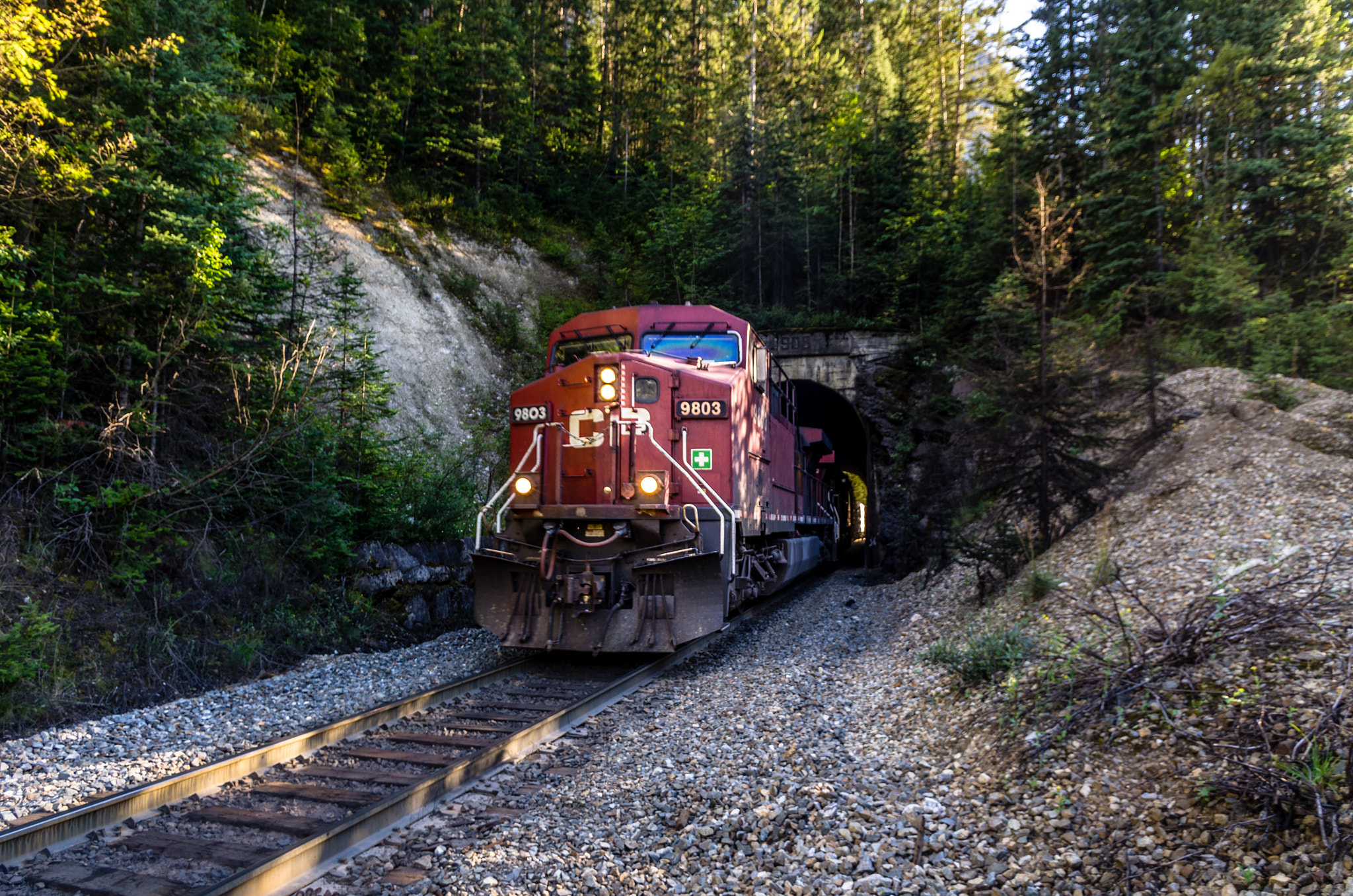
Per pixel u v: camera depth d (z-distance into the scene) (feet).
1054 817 12.71
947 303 72.38
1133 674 15.56
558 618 29.09
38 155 26.81
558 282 94.79
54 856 13.67
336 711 23.89
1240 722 12.82
